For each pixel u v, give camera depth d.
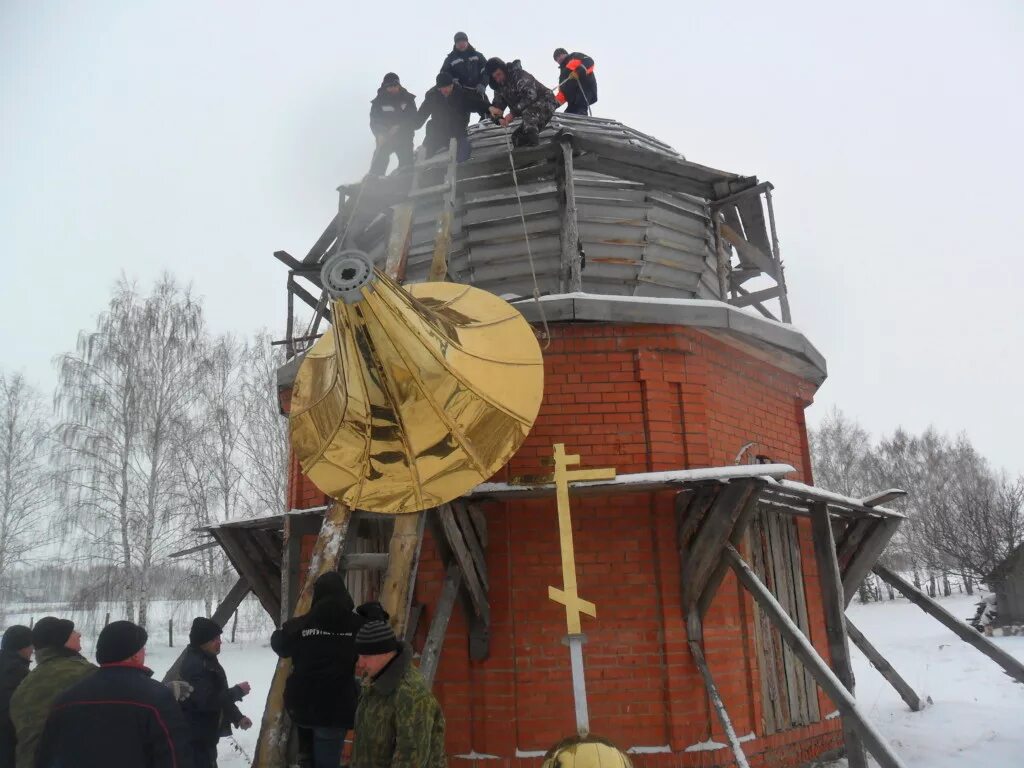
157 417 24.55
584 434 7.13
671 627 6.65
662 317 7.23
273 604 8.62
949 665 16.36
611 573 6.81
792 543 8.53
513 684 6.54
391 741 3.33
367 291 4.48
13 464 27.69
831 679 5.44
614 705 6.49
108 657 3.76
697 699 6.61
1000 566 26.91
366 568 5.09
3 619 27.12
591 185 9.08
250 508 27.55
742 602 7.41
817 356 8.97
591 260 8.94
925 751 8.08
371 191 7.98
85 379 24.95
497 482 6.80
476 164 8.14
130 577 23.12
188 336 26.38
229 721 6.12
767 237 10.14
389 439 5.20
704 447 7.27
